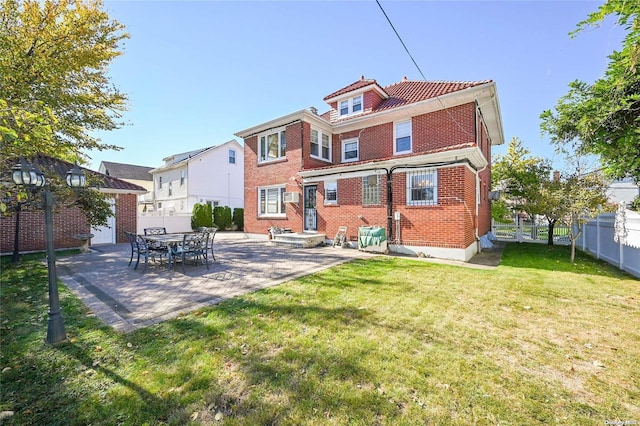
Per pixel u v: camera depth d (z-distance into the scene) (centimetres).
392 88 1515
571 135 697
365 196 1121
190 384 256
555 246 1238
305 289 548
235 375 269
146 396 241
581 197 816
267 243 1365
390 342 331
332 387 249
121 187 1489
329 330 364
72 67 994
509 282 601
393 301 475
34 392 247
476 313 423
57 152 718
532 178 1205
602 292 531
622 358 298
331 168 1192
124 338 349
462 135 1070
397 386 250
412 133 1198
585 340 338
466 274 676
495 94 1012
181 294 529
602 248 905
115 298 508
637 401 232
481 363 287
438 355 302
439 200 939
